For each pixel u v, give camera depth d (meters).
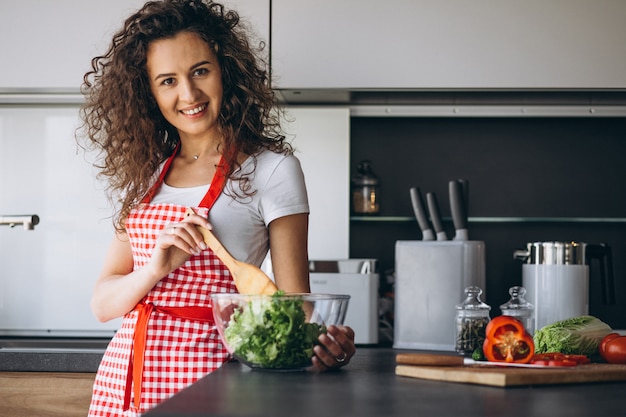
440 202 3.04
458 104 2.88
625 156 3.03
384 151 3.05
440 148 3.05
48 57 2.62
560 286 2.43
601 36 2.61
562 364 1.36
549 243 2.46
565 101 2.83
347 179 2.81
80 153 2.78
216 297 1.31
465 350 1.95
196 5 1.63
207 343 1.52
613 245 3.02
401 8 2.61
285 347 1.28
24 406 2.24
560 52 2.61
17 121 2.79
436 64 2.61
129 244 1.69
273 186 1.58
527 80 2.61
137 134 1.66
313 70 2.60
